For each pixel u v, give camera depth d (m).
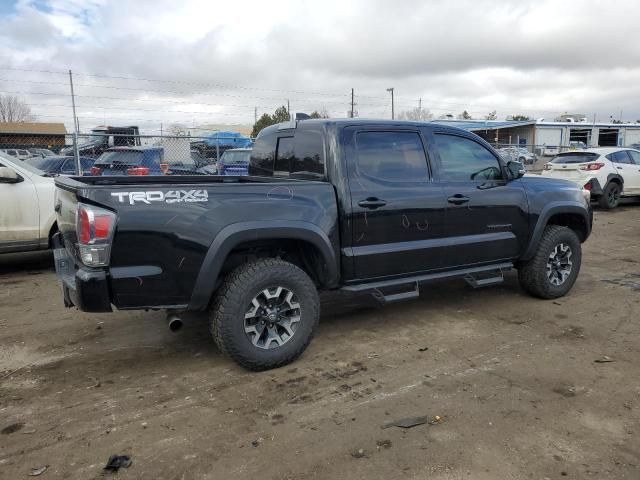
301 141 4.55
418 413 3.31
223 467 2.78
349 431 3.11
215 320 3.79
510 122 46.25
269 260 3.96
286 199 3.91
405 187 4.48
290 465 2.79
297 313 4.01
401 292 4.68
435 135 4.79
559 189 5.66
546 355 4.23
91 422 3.23
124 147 12.54
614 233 10.60
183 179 5.05
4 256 8.25
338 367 4.03
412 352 4.32
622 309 5.45
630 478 2.66
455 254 4.85
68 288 3.77
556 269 5.73
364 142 4.35
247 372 3.95
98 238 3.31
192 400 3.52
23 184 6.81
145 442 3.01
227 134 25.00
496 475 2.68
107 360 4.20
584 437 3.03
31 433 3.11
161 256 3.49
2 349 4.43
